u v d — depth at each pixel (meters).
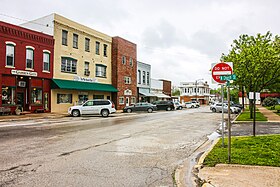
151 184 5.52
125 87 40.31
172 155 8.40
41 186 5.28
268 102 52.59
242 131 14.15
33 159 7.60
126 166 6.96
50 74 28.14
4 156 7.97
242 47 23.41
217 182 5.34
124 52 40.16
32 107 26.30
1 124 17.59
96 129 15.05
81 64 32.72
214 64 8.17
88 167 6.79
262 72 20.64
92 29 34.66
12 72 24.14
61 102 29.53
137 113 32.75
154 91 53.00
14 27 24.41
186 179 5.86
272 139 10.21
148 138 11.87
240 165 6.56
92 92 34.31
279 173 5.88
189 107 57.22
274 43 23.44
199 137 12.34
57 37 29.22
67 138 11.62
